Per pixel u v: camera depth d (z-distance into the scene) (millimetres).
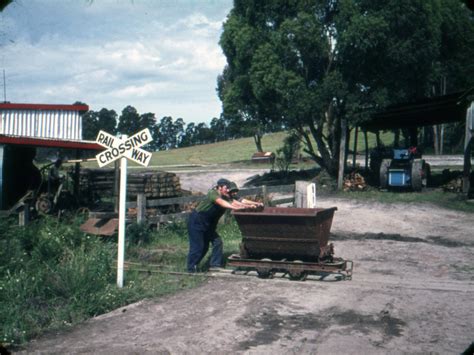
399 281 8805
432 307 7258
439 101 22703
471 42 31641
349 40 24328
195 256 9227
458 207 19438
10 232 9773
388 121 27562
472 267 10250
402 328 6352
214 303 7441
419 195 22047
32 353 5547
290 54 25938
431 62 26500
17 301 7102
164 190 16312
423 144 51156
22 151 15578
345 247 12508
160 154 78250
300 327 6379
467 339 5949
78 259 8578
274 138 83062
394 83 26078
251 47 27359
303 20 25344
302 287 8367
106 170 18703
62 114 24469
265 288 8297
